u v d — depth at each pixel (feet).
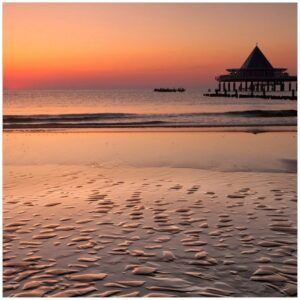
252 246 13.34
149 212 17.43
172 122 62.28
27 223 16.02
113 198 19.99
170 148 37.93
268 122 60.90
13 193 21.35
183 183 23.52
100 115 75.05
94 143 41.55
